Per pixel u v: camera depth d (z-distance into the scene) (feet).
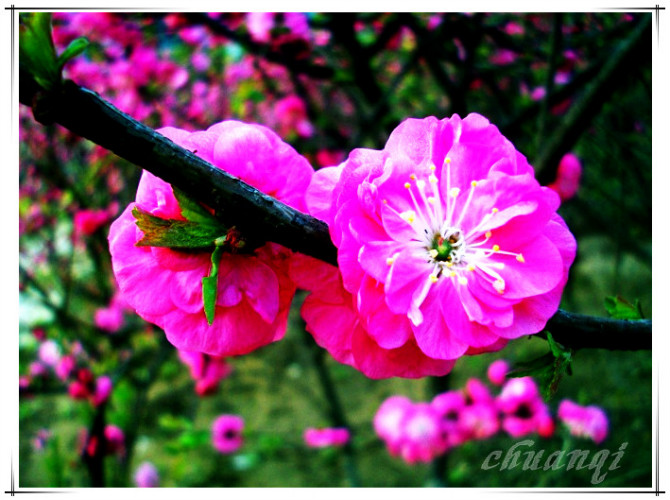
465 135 0.48
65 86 0.41
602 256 2.21
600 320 0.49
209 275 0.47
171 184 0.44
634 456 1.21
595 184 1.32
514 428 1.17
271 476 1.90
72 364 1.20
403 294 0.47
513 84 1.22
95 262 1.50
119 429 1.21
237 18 1.01
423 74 1.26
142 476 1.56
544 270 0.47
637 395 1.45
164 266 0.47
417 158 0.48
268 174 0.47
